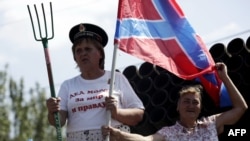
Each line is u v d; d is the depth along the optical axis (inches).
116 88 293.1
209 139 301.4
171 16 326.0
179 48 322.7
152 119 445.4
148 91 453.7
